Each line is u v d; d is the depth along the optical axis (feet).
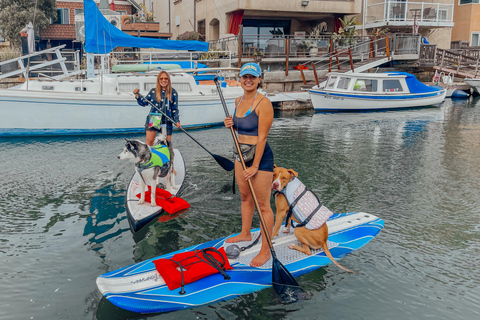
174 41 42.37
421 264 12.87
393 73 53.83
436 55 71.82
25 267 12.65
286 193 12.73
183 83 38.55
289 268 12.14
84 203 18.43
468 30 86.43
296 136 35.01
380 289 11.41
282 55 60.13
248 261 12.33
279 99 53.52
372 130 38.22
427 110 53.52
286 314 10.25
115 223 16.22
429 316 10.27
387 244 14.20
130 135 35.50
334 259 12.98
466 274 12.31
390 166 24.84
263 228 11.33
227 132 37.55
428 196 19.35
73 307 10.59
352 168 24.35
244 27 68.33
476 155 27.68
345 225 15.44
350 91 51.37
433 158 26.91
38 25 73.87
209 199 18.89
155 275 11.45
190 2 75.41
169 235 15.05
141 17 76.95
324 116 48.34
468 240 14.62
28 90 32.45
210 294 10.80
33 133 33.88
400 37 63.10
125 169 24.14
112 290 10.57
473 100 65.21
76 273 12.33
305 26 71.56
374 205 18.12
